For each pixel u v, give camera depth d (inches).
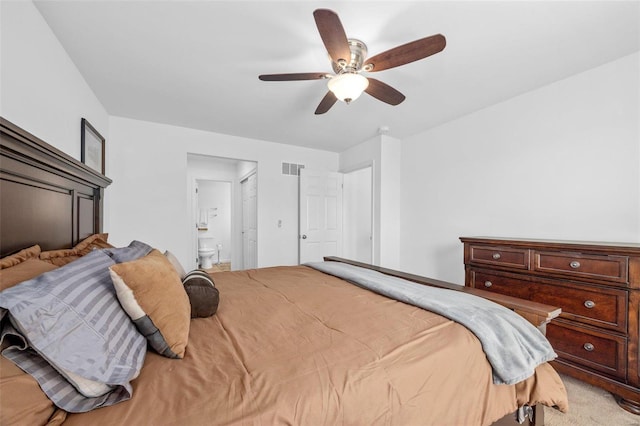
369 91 76.2
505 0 56.9
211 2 57.9
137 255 53.5
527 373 40.6
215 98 103.4
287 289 66.7
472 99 104.4
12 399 21.4
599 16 61.4
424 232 139.4
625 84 77.4
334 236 178.2
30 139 43.7
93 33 67.0
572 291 71.4
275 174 164.1
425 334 41.7
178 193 134.6
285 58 77.9
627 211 77.4
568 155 88.9
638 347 60.7
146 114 119.0
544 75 87.3
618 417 60.1
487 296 56.9
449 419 35.9
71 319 26.5
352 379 31.6
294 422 26.6
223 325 45.1
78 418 23.9
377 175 148.8
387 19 62.1
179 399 26.7
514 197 103.3
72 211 65.9
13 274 32.4
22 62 53.8
